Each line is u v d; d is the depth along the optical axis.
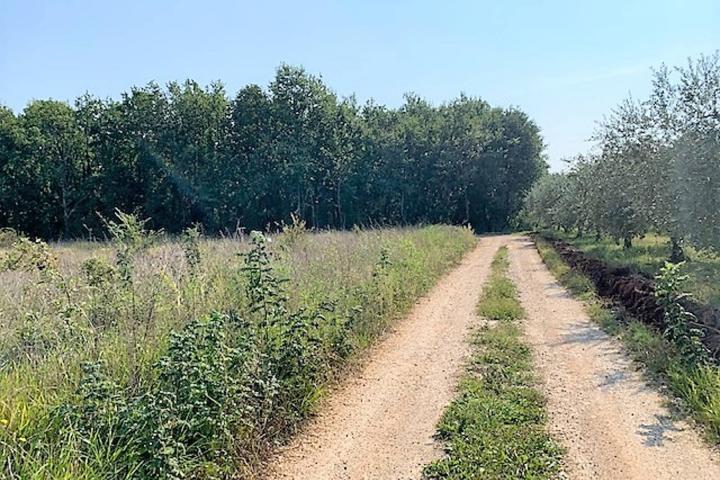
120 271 7.95
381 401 7.26
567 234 41.44
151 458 4.48
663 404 6.77
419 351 9.68
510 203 62.44
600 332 10.59
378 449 5.84
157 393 5.02
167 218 51.38
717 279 13.18
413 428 6.35
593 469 5.19
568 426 6.21
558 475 5.07
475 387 7.47
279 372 6.64
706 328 8.37
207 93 55.19
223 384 5.27
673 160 15.12
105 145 51.59
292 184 53.47
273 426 6.04
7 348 6.23
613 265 17.25
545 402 6.98
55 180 49.94
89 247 20.88
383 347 10.00
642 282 12.49
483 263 24.61
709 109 14.91
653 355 8.36
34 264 12.36
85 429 4.57
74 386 5.25
